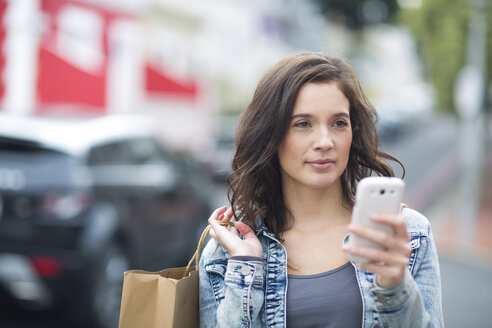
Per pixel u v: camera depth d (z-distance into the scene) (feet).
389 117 98.84
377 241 4.33
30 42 39.91
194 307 5.52
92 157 15.39
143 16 53.31
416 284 4.75
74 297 14.12
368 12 143.64
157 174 18.01
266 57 92.79
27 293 14.38
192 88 62.64
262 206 5.67
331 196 5.59
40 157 14.61
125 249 15.71
